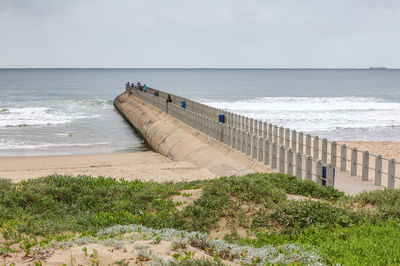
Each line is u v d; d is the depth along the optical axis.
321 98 76.44
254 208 10.19
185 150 23.64
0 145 31.06
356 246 7.06
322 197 11.93
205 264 5.82
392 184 13.07
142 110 41.16
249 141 19.00
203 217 9.97
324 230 8.27
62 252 6.70
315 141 17.92
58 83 153.00
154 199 11.46
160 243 7.12
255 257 6.56
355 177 15.19
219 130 22.05
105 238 7.39
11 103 67.88
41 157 25.58
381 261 6.41
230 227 9.47
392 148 25.58
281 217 9.20
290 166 15.09
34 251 6.95
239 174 17.05
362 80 188.12
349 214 8.98
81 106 64.06
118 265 6.09
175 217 10.08
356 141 28.92
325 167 13.44
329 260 6.41
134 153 27.55
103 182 13.53
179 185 12.91
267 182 11.97
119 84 148.88
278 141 21.77
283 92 106.75
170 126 29.83
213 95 94.50
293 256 6.52
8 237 8.35
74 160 24.33
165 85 144.00
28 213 10.45
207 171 18.61
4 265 6.42
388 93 101.06
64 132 37.91
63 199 11.60
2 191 11.95
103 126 42.41
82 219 9.95
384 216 8.78
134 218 10.13
